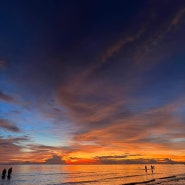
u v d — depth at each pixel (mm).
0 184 51844
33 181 58594
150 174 87062
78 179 63188
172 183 47781
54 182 54656
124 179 61125
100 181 55188
